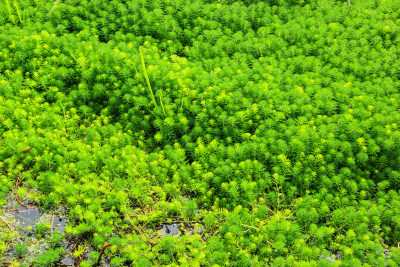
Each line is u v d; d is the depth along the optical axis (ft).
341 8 24.34
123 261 13.57
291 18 24.22
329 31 22.88
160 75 19.15
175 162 16.61
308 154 16.72
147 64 19.80
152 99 18.22
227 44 21.72
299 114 18.34
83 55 19.70
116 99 18.78
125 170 15.90
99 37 22.79
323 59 21.62
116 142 17.12
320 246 13.97
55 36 20.97
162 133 17.97
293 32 22.45
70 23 22.71
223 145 17.02
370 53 21.36
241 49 21.86
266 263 13.48
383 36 22.88
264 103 17.92
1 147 16.37
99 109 19.30
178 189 15.84
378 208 14.84
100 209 14.46
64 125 17.60
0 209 15.08
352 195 15.51
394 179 16.28
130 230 15.02
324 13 24.47
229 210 15.57
